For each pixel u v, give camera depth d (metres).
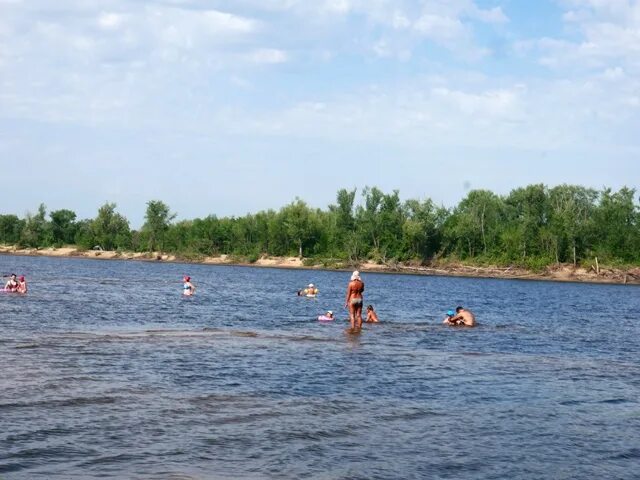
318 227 175.25
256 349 30.06
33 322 37.34
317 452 15.48
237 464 14.48
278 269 164.25
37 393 19.59
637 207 156.38
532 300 82.50
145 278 100.06
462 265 158.75
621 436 17.84
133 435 16.09
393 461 15.08
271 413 18.58
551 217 156.88
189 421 17.48
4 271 104.25
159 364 25.23
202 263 183.62
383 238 164.38
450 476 14.31
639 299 93.69
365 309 57.22
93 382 21.44
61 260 172.00
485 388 23.16
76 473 13.56
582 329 47.19
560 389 23.53
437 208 162.62
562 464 15.39
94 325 37.59
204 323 41.34
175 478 13.52
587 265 148.75
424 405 20.28
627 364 30.27
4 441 15.19
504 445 16.59
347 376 24.27
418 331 40.16
